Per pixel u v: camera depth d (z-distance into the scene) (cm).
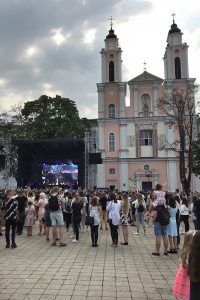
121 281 870
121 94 5562
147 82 5544
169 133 5347
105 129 5538
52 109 5394
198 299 436
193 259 448
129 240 1573
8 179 4509
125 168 5375
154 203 1230
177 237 1305
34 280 876
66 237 1645
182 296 497
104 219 1969
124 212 1450
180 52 5572
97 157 4109
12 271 968
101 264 1062
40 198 1722
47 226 1492
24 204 1720
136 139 5444
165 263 1085
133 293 774
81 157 3997
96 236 1391
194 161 3788
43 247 1362
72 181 4012
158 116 5391
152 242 1516
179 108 4178
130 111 5559
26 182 3859
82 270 983
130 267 1026
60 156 4050
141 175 5334
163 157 5312
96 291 785
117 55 5706
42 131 5247
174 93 4506
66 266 1031
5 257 1163
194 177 5100
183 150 3994
